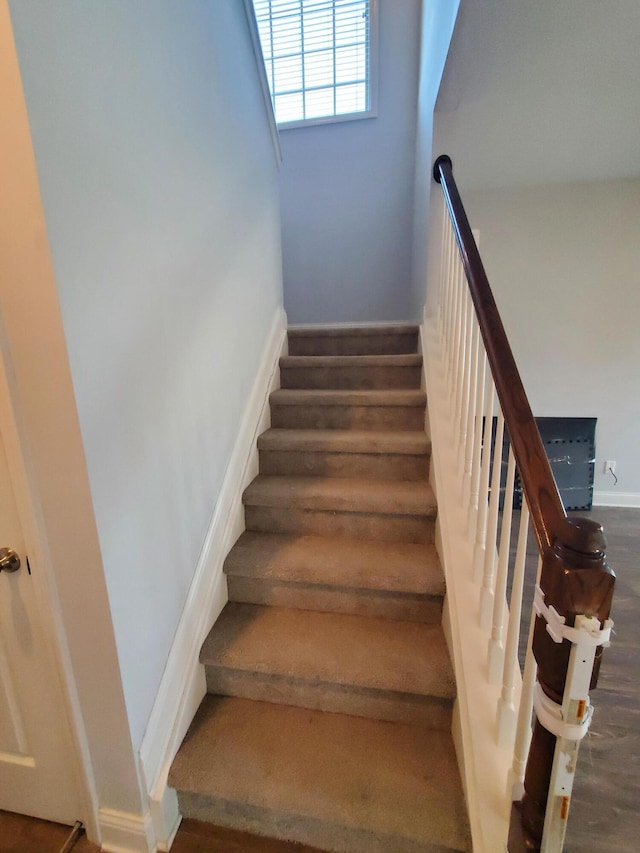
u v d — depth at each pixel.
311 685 1.26
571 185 2.74
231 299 1.62
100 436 0.87
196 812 1.11
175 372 1.19
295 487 1.71
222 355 1.54
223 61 1.54
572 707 0.64
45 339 0.78
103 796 1.05
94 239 0.85
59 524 0.88
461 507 1.43
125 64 0.95
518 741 0.83
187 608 1.25
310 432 1.96
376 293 3.18
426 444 1.73
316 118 2.98
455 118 1.94
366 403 1.96
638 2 1.30
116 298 0.92
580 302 2.88
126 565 0.96
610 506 3.06
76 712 1.00
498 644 1.04
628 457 3.02
